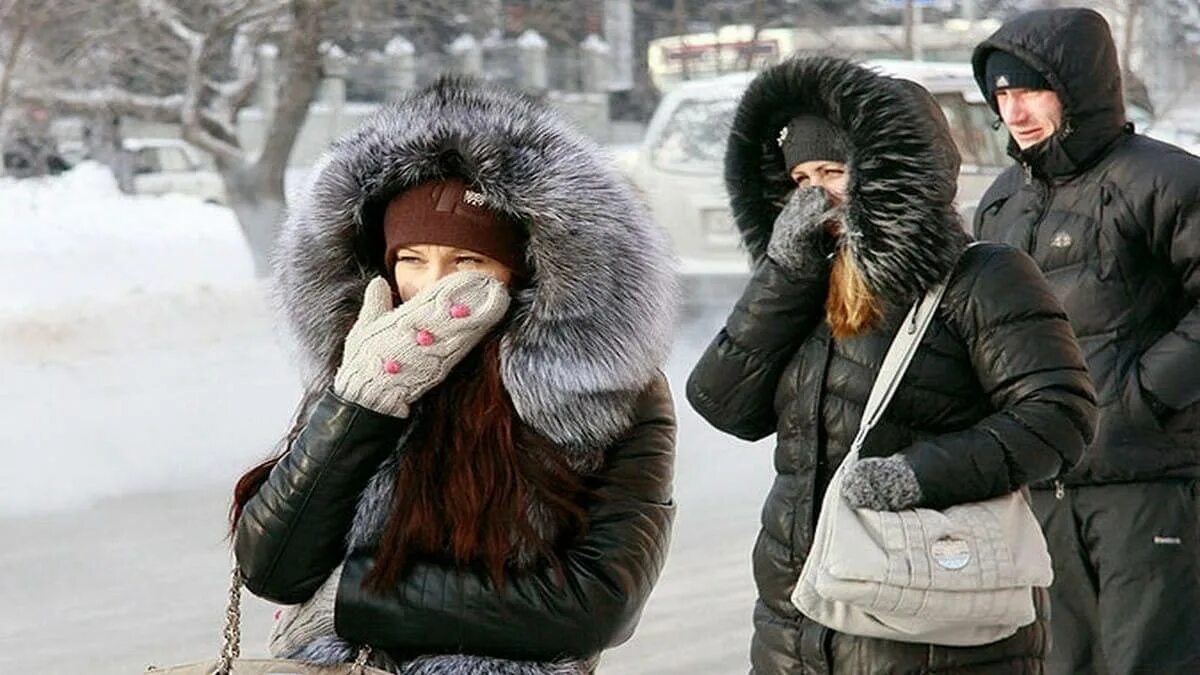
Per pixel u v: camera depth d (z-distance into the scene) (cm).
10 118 3534
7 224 4450
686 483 1956
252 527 562
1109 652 969
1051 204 1006
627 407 580
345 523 562
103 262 4019
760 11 4197
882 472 718
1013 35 989
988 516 721
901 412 750
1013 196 1040
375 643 557
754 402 796
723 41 4547
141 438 2177
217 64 3712
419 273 584
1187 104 4791
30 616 1461
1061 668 990
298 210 605
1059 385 736
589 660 573
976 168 2458
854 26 4853
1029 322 743
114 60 3491
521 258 580
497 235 575
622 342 568
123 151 5425
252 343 2897
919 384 748
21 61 3394
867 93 740
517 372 560
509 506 554
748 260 845
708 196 2589
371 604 552
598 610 558
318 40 3525
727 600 1502
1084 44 973
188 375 2620
